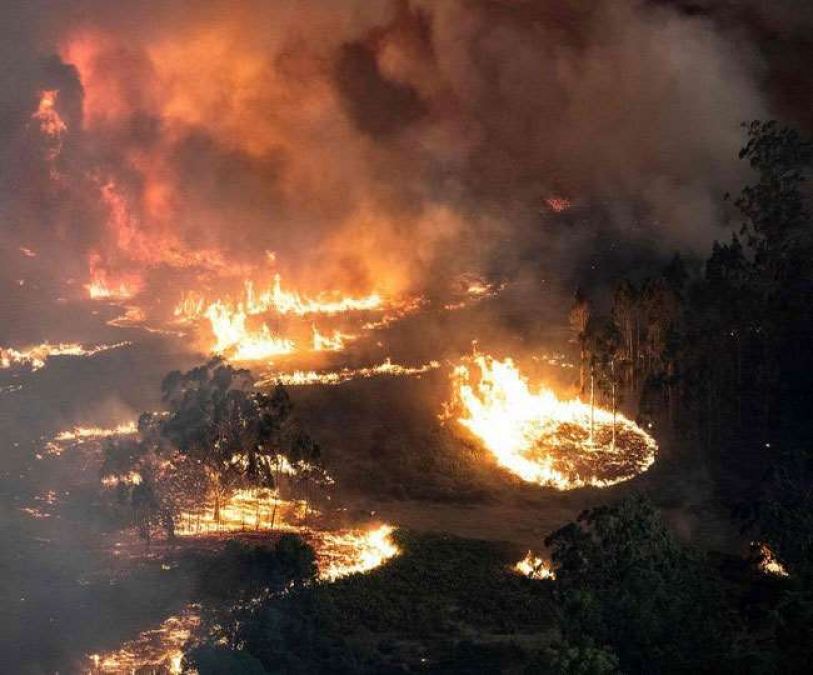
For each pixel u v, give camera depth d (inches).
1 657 1878.7
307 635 1909.4
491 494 2815.0
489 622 1959.9
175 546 2388.0
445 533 2469.2
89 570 2265.0
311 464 2682.1
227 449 2559.1
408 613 2006.6
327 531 2511.1
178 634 1942.7
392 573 2193.7
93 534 2480.3
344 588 2110.0
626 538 1679.4
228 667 1763.0
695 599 1566.2
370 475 2903.5
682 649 1477.6
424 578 2169.0
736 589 1745.8
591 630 1496.1
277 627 1927.9
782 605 1403.8
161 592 2135.8
